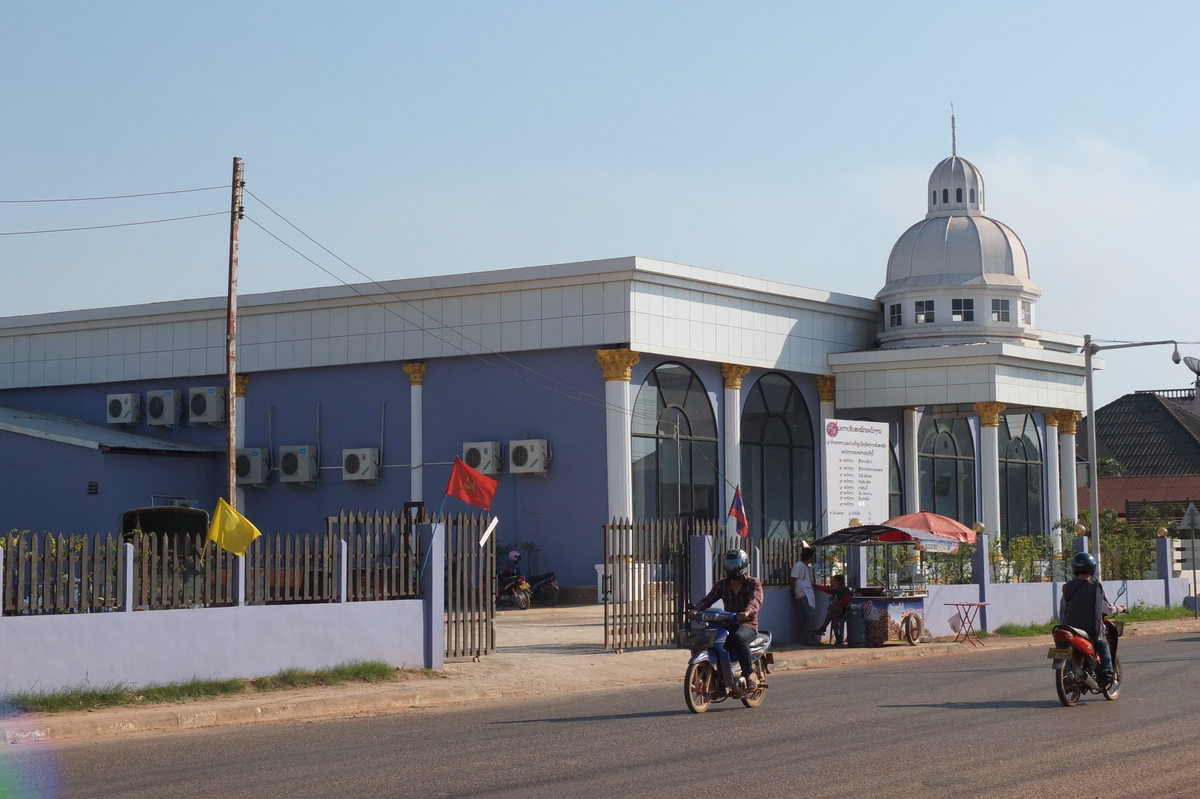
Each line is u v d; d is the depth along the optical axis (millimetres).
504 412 37094
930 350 40188
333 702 16234
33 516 38281
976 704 15844
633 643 22922
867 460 35750
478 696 18109
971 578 30656
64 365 43594
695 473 37344
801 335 40688
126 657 16047
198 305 41250
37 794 10383
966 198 45094
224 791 10398
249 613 17328
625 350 35125
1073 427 46469
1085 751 11992
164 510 31031
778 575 26156
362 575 19000
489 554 21484
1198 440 70188
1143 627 32719
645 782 10625
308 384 40000
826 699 16703
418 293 38031
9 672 15047
